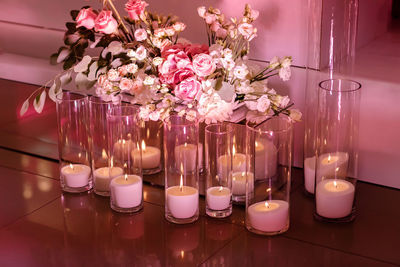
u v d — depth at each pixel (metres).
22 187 1.49
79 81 1.31
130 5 1.27
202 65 1.16
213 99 1.21
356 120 1.29
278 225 1.26
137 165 1.37
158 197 1.44
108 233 1.29
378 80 1.39
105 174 1.43
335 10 1.33
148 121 1.46
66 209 1.39
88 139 1.46
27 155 1.65
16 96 1.69
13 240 1.27
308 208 1.38
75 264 1.19
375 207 1.37
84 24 1.26
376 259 1.18
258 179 1.26
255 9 1.51
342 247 1.22
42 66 1.77
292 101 1.51
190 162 1.31
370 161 1.45
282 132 1.23
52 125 1.60
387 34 1.77
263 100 1.23
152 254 1.21
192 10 1.59
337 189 1.30
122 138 1.35
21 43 1.91
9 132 1.67
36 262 1.20
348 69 1.36
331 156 1.31
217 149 1.30
